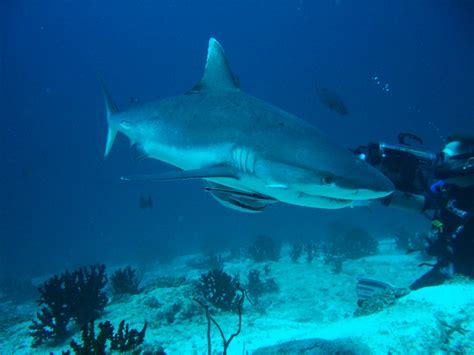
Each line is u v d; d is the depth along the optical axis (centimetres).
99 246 3800
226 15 14462
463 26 8169
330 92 848
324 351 312
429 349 275
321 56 14250
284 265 1303
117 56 15575
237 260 1714
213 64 400
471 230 435
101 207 6781
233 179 318
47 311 520
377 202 457
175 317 512
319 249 1745
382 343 299
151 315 514
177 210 5547
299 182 259
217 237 2688
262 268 1298
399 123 10850
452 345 274
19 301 1555
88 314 552
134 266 2195
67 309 536
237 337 421
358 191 240
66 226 5822
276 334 416
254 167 292
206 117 371
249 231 3281
